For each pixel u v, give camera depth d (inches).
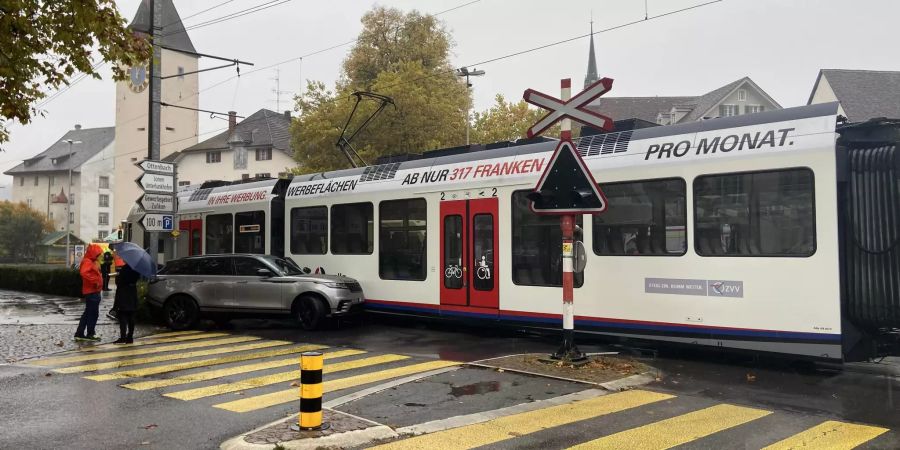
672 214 364.8
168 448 214.4
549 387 296.4
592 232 396.2
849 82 1584.6
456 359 378.3
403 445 212.7
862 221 317.4
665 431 229.0
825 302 314.0
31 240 2760.8
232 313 523.2
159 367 359.9
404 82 1181.1
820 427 234.7
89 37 359.9
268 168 2114.9
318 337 475.2
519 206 436.1
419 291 494.9
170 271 556.1
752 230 336.8
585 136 421.1
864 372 334.0
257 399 281.6
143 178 586.9
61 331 518.9
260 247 626.5
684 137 368.8
